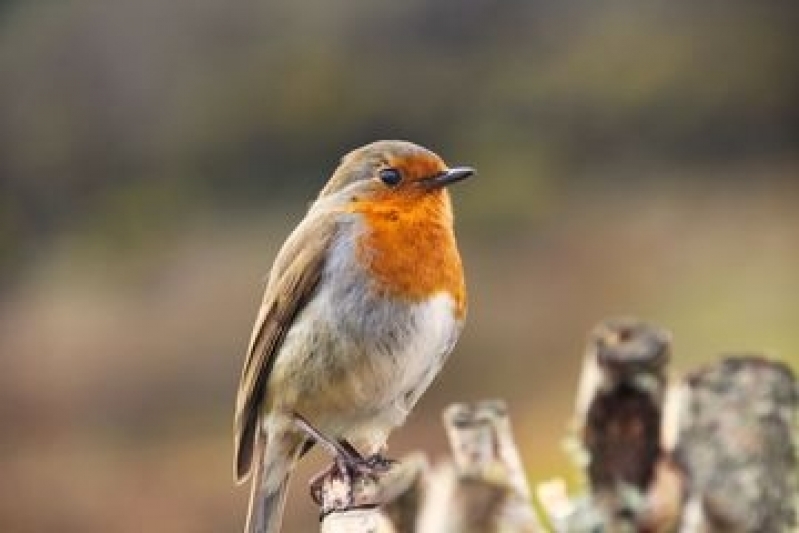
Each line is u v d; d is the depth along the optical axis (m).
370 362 5.63
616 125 21.88
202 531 15.15
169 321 19.52
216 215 22.16
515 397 15.84
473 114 22.34
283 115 22.95
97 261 21.64
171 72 23.94
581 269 18.73
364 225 5.63
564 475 10.54
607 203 20.44
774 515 4.50
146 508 15.58
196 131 23.25
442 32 23.38
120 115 23.75
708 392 4.55
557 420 14.83
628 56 22.55
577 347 16.91
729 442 4.51
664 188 20.72
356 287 5.60
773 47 22.36
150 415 17.64
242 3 24.30
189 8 24.38
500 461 4.32
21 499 15.84
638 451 4.68
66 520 15.55
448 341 5.68
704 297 17.25
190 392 18.00
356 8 23.77
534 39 23.17
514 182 20.91
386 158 5.68
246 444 6.01
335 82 23.00
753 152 21.58
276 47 23.73
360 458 5.64
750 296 16.98
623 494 4.67
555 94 22.25
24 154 23.59
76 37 24.45
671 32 22.81
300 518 13.71
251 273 20.28
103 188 23.22
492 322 17.72
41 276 21.78
